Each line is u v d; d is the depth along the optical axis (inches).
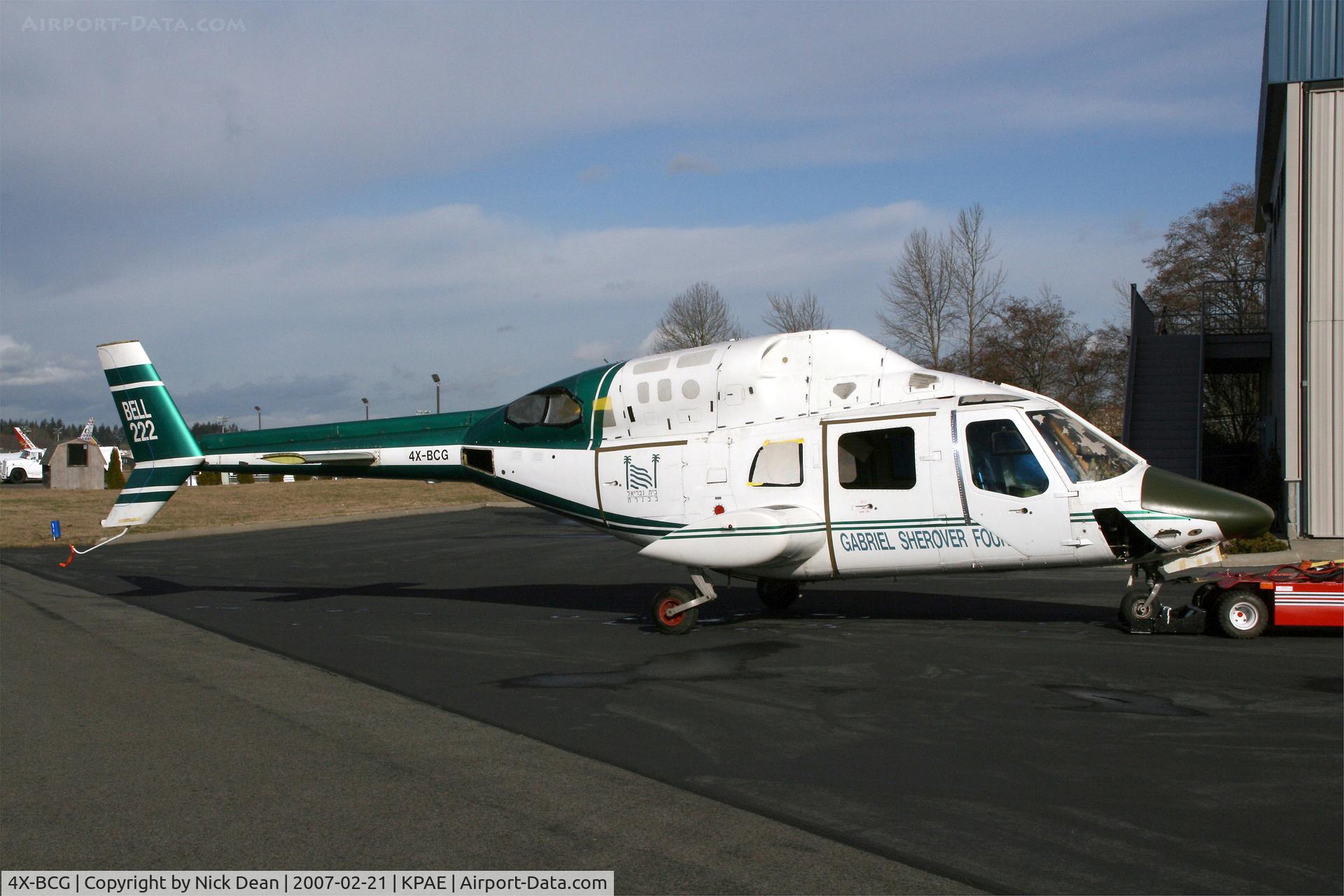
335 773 243.8
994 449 409.7
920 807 211.2
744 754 251.9
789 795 220.5
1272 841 189.5
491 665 373.1
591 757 252.1
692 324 1743.4
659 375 471.2
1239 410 1419.8
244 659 393.1
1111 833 194.7
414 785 233.3
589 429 487.8
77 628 479.5
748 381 451.5
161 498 579.2
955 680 326.0
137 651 414.6
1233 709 282.5
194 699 324.2
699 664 364.5
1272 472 810.8
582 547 908.0
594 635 437.7
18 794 231.9
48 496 1774.1
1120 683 315.9
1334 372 645.9
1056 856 184.7
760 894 172.7
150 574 738.2
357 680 350.9
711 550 418.3
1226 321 1114.1
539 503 506.6
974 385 430.9
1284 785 219.5
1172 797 213.9
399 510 1576.0
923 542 417.1
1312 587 378.3
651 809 214.2
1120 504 393.1
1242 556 606.9
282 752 262.2
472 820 211.0
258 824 211.3
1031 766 235.9
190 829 209.5
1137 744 251.3
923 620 449.7
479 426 524.7
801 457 434.9
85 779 242.5
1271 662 341.7
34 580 699.4
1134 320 942.4
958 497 410.9
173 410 579.5
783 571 445.4
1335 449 646.5
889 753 249.0
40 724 294.2
